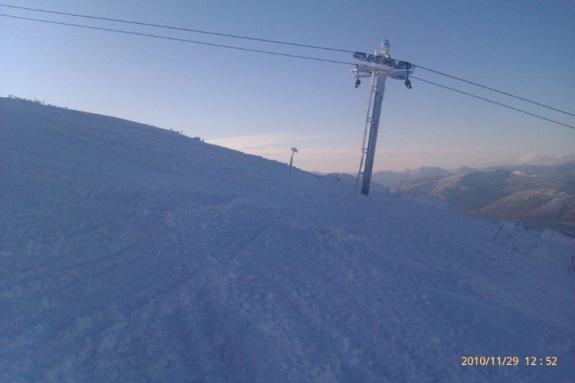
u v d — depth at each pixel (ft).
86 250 33.17
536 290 44.62
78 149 68.33
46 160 56.24
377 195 97.35
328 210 62.44
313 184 90.74
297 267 35.58
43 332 22.59
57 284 27.63
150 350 22.57
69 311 24.84
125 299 26.78
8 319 23.29
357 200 79.77
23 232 34.32
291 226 45.68
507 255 60.03
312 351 24.23
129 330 23.68
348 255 39.60
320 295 31.17
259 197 59.82
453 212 99.66
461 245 57.06
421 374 24.11
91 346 22.04
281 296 29.86
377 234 50.88
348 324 27.84
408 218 70.69
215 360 22.65
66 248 32.99
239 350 23.03
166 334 24.00
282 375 21.11
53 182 47.14
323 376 21.95
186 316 25.80
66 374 19.93
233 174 78.02
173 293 27.89
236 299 28.12
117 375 20.48
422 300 33.06
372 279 35.42
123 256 33.01
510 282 44.75
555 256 72.08
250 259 35.88
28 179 46.83
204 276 30.66
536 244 75.66
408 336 27.71
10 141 63.46
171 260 33.19
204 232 40.88
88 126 90.58
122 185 49.96
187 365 22.09
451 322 30.68
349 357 24.40
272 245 39.78
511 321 32.40
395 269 38.93
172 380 20.89
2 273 27.94
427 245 51.75
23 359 20.38
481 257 52.65
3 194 41.57
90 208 41.83
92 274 29.60
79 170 54.19
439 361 25.68
